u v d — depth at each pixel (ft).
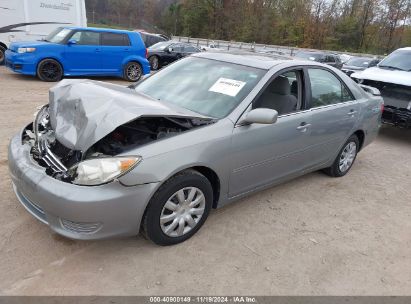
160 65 57.11
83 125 9.39
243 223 12.31
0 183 13.17
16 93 29.43
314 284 9.88
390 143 24.47
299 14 184.34
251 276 9.90
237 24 194.70
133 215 9.39
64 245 10.33
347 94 15.88
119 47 39.78
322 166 15.66
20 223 11.05
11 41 42.45
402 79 23.50
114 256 10.10
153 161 9.41
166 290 9.14
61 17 43.91
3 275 9.09
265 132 11.89
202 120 10.78
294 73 13.42
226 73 12.82
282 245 11.39
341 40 181.47
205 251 10.68
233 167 11.32
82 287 8.96
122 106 9.64
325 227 12.70
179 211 10.41
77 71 37.63
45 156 10.03
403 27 174.81
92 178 8.89
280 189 15.16
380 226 13.21
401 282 10.34
